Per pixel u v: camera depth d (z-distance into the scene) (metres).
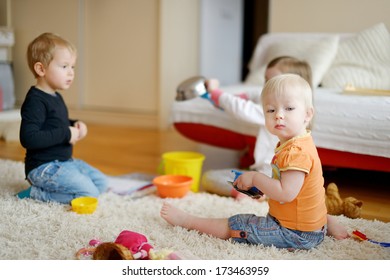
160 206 2.35
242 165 3.32
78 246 1.79
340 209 2.29
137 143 4.30
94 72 5.47
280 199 1.76
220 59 6.29
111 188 2.72
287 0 4.48
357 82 3.48
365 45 3.65
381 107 2.59
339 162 2.76
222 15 6.21
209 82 2.91
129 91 5.30
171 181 2.67
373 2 4.09
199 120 3.32
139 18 5.11
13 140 4.15
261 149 2.80
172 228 2.02
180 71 5.37
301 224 1.80
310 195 1.79
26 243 1.81
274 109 1.82
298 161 1.75
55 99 2.49
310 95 1.84
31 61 2.44
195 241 1.88
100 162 3.48
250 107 2.79
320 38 3.99
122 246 1.61
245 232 1.86
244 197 2.50
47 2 5.35
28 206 2.28
